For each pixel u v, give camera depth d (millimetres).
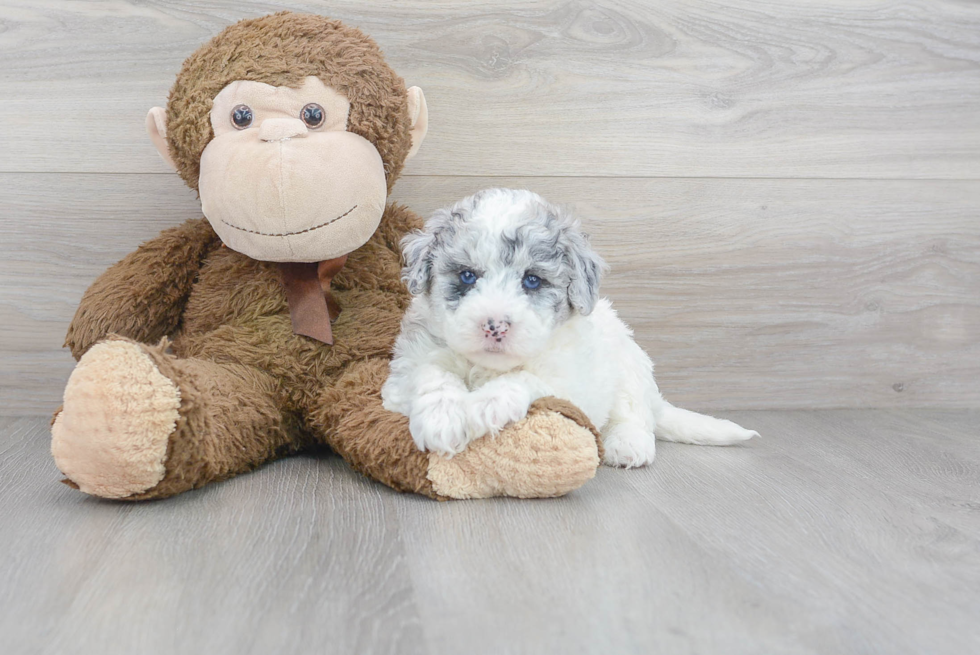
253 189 1649
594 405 1694
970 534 1401
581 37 2266
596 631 1001
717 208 2379
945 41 2412
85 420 1364
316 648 948
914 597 1129
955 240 2486
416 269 1612
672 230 2369
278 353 1813
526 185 2303
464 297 1522
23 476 1665
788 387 2480
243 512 1451
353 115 1765
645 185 2342
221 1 2141
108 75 2139
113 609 1043
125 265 1911
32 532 1327
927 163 2447
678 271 2389
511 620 1025
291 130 1679
